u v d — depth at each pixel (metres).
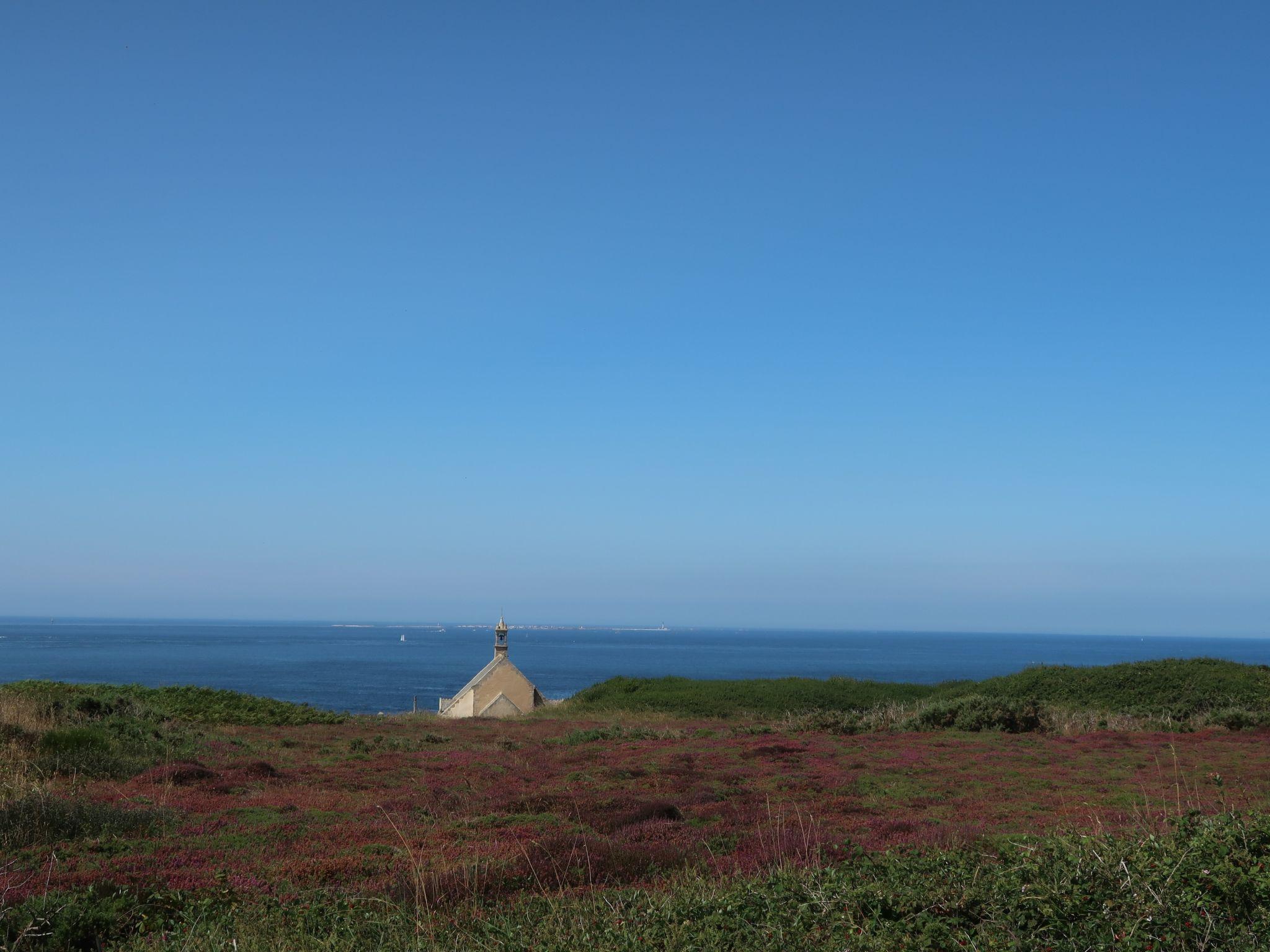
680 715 48.03
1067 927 6.73
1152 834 8.71
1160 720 32.78
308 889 10.34
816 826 13.32
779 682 57.19
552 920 8.32
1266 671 39.75
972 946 6.59
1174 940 6.34
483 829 14.24
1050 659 196.62
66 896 9.33
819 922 7.41
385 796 18.02
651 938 7.41
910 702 49.66
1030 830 13.22
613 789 18.77
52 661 153.62
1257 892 6.91
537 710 52.22
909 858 9.47
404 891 9.94
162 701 35.41
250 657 187.75
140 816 14.29
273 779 19.69
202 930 8.52
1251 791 17.22
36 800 13.88
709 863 11.51
